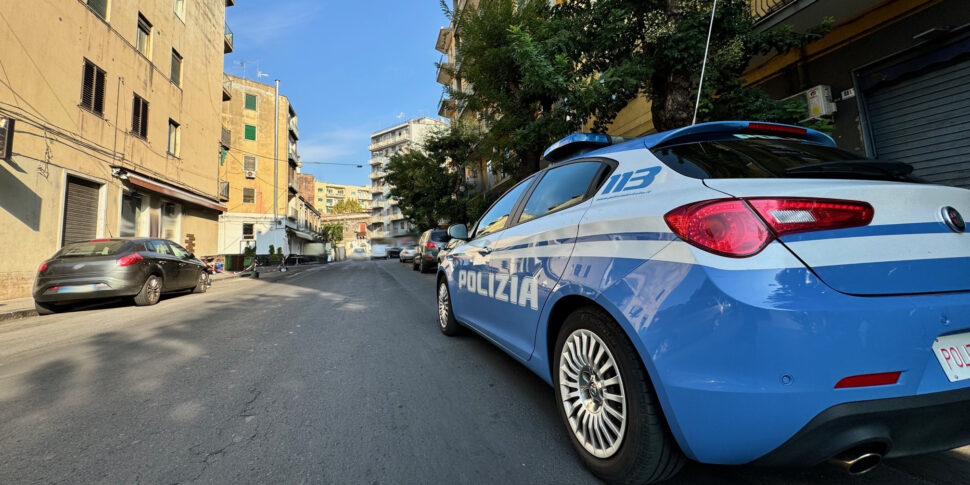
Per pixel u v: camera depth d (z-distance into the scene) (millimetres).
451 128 21406
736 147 2010
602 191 2236
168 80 15859
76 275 7230
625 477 1779
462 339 4656
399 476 1982
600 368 1941
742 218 1481
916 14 5395
